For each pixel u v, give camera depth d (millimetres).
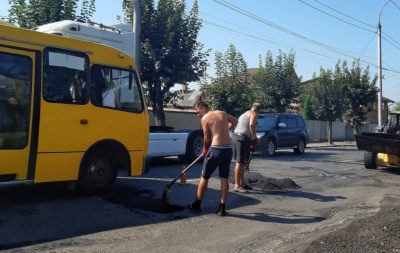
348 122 33219
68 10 15680
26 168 7117
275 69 27953
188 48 18125
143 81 18266
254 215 7352
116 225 6398
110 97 8203
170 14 18094
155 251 5395
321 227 6812
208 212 7391
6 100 6902
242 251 5547
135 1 14008
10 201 7582
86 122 7801
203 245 5703
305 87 39156
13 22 15547
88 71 7914
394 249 5512
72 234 5898
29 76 7141
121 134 8359
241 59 21547
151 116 21625
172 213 7211
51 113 7344
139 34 14070
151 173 11414
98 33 11898
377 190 10289
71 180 7711
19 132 7027
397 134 15430
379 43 30062
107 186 8336
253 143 9195
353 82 32156
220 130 7184
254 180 10141
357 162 16453
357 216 7609
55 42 7484
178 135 13414
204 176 7242
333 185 10758
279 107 27953
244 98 21406
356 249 5469
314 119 37188
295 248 5590
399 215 7227
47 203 7520
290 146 19062
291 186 10023
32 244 5426
